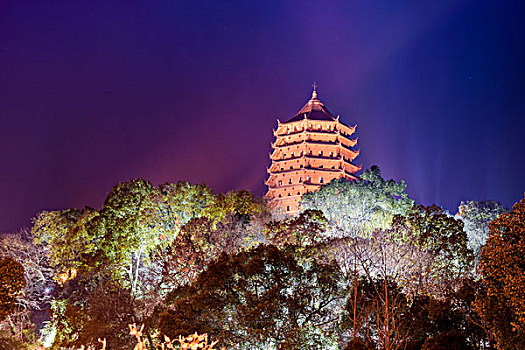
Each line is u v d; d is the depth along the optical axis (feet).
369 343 100.48
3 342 164.04
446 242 150.30
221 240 163.84
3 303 133.28
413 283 135.54
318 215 157.58
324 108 364.58
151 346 136.56
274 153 339.77
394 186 222.28
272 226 160.56
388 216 196.44
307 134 331.36
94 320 144.46
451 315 106.11
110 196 186.70
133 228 179.73
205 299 118.93
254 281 122.31
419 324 106.22
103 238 180.55
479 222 208.95
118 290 154.92
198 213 189.57
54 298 182.80
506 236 92.02
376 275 136.98
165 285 158.61
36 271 210.59
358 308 112.78
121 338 140.15
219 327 118.62
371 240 153.69
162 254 161.89
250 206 195.83
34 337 191.93
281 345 110.73
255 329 112.16
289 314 117.60
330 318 124.77
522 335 84.94
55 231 206.69
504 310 88.69
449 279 140.77
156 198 187.83
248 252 130.52
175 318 118.32
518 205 91.97
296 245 137.69
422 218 158.92
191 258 150.30
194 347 51.01
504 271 87.92
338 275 125.59
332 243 145.38
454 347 90.38
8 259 137.80
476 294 101.09
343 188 217.36
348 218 206.59
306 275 125.49
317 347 115.55
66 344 162.61
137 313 152.76
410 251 148.15
